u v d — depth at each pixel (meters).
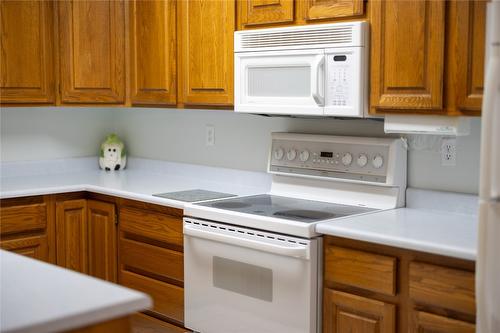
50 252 3.64
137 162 4.39
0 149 4.05
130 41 3.80
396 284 2.47
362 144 3.07
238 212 2.91
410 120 2.68
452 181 2.91
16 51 3.62
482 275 2.09
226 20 3.25
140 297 1.62
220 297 3.00
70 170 4.33
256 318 2.86
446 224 2.66
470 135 2.84
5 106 3.60
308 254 2.63
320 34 2.84
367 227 2.59
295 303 2.70
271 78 3.05
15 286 1.69
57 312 1.50
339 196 3.19
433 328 2.38
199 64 3.40
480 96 2.43
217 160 3.90
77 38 3.77
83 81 3.80
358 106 2.75
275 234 2.74
